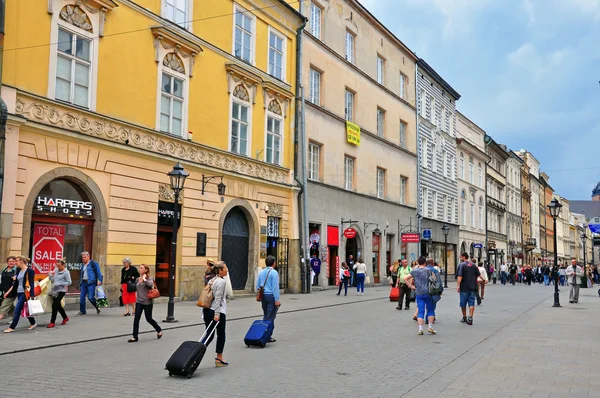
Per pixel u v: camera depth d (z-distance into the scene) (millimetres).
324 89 32031
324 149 31719
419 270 14211
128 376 8688
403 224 41438
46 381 8258
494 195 68500
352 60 36094
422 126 46156
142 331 13578
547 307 23000
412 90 44656
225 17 24062
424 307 14102
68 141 16906
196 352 8750
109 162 18312
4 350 10562
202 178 22469
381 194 39188
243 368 9500
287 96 28172
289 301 23047
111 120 18359
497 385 8383
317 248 30750
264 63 26656
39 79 16156
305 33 30188
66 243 17266
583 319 18000
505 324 16438
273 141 27422
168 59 21000
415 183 44156
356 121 35688
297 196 28812
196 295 21875
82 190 17781
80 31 17547
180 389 7895
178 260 21266
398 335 13734
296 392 7805
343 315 18359
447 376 9000
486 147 65312
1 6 15039
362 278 28047
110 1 18312
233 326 15180
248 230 25719
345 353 11031
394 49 41719
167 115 21031
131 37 19391
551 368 9719
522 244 80562
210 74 23156
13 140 15211
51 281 14172
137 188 19422
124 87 19047
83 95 17688
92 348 11258
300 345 11992
